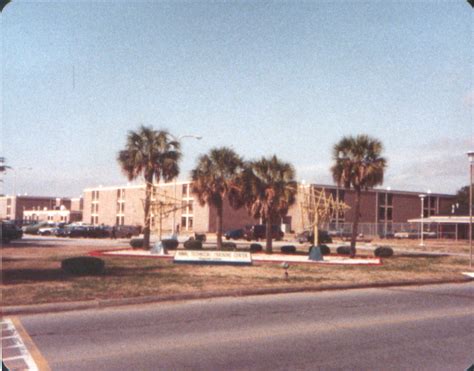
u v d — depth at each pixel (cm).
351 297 1496
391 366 755
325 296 1506
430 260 2980
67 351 820
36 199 12781
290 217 7812
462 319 1155
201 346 862
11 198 12569
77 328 990
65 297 1258
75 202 12750
